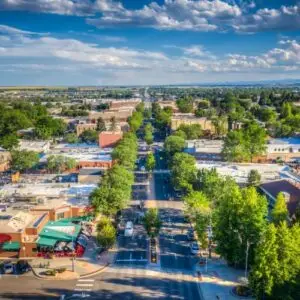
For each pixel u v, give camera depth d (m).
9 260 100.00
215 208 112.44
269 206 133.12
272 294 72.12
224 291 84.75
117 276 91.31
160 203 145.00
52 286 86.88
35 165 193.62
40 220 109.62
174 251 104.62
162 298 81.81
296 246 73.31
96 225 116.88
